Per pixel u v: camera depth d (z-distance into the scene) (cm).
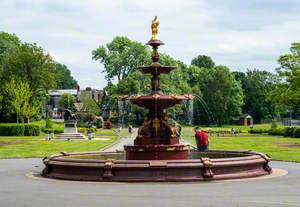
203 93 13900
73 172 2322
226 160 2292
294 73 8456
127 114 10438
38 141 6669
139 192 1875
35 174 2577
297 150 4572
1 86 10162
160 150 2620
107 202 1645
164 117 2730
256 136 8488
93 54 13162
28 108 9450
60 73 11200
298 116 16562
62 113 16800
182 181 2181
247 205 1570
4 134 8681
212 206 1553
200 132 3219
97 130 10788
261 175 2403
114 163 2244
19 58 10331
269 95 9344
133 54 12488
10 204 1619
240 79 16688
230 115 14238
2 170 2808
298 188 1967
